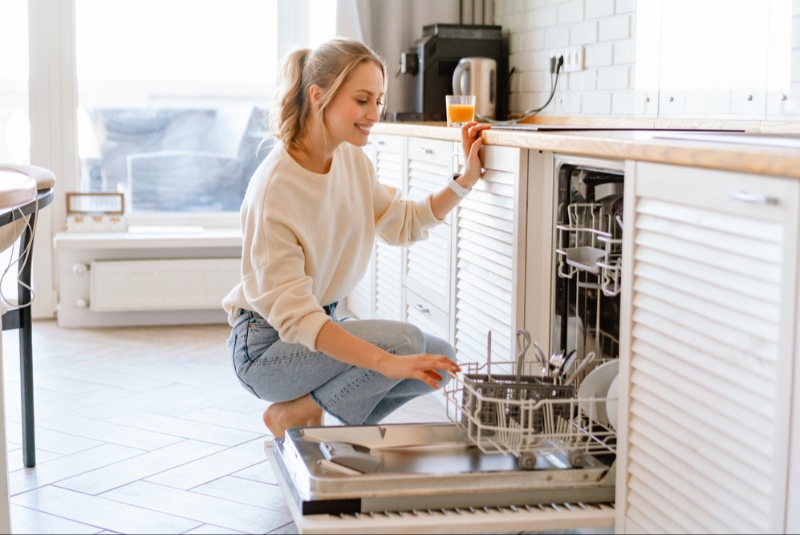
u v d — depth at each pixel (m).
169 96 4.52
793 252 1.37
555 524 1.81
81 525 2.13
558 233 2.24
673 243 1.65
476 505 1.82
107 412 3.02
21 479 2.42
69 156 4.39
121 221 4.37
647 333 1.73
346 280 2.34
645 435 1.74
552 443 1.91
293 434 2.02
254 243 2.07
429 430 2.04
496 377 2.01
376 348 1.95
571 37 3.52
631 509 1.80
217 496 2.32
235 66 4.57
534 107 3.87
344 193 2.25
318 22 4.48
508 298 2.38
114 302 4.22
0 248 2.21
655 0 2.96
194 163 4.61
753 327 1.46
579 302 2.26
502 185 2.39
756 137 1.93
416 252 3.19
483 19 4.29
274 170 2.10
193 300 4.31
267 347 2.20
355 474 1.79
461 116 2.94
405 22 4.25
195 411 3.04
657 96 2.97
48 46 4.30
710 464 1.57
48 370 3.54
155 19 4.45
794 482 1.38
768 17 2.45
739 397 1.49
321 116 2.11
